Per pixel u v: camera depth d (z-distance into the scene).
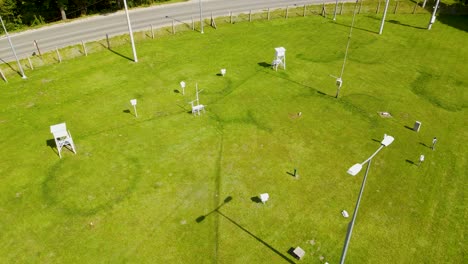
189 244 20.50
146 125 30.09
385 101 33.66
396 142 28.47
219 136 28.92
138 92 34.56
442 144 28.44
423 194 23.94
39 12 51.69
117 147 27.67
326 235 21.09
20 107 32.41
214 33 47.31
